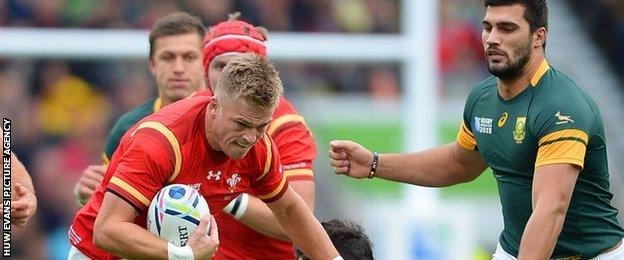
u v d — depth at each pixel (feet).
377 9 156.25
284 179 65.10
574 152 67.46
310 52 128.98
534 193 68.03
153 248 60.23
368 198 140.36
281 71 150.41
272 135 73.82
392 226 121.29
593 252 71.67
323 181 143.64
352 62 151.74
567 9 204.23
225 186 63.62
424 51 130.41
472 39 174.29
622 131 192.44
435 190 130.21
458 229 121.29
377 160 77.30
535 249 66.64
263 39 77.36
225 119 59.57
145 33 128.57
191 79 86.17
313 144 75.97
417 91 130.11
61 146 146.20
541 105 68.74
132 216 60.95
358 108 145.28
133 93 148.77
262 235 74.59
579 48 201.57
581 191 70.79
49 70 148.46
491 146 71.92
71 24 144.46
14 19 143.95
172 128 61.26
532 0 68.64
